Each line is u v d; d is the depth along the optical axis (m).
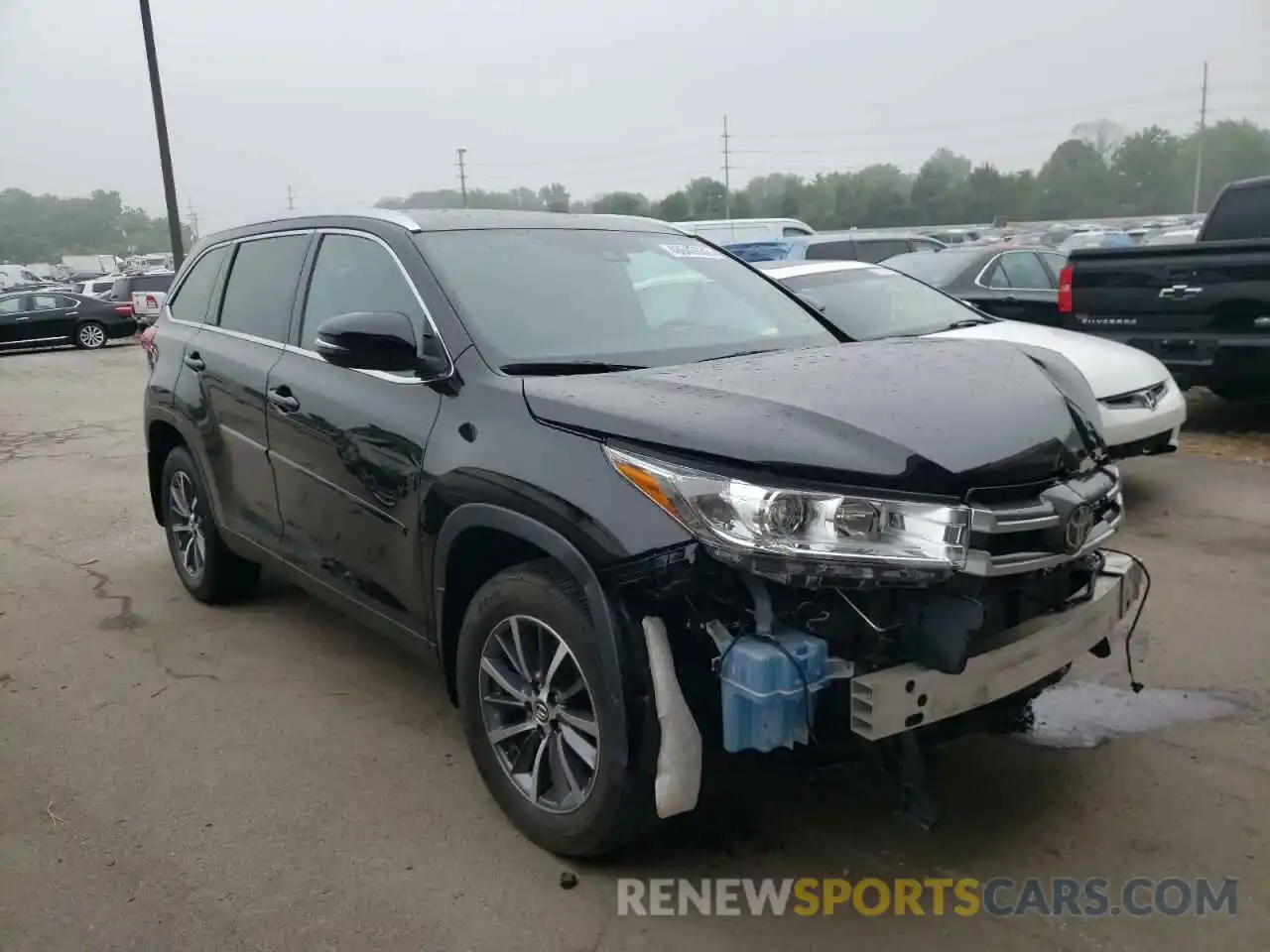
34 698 4.38
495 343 3.41
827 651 2.64
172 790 3.61
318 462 3.97
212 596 5.38
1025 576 2.80
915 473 2.61
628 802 2.81
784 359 3.29
